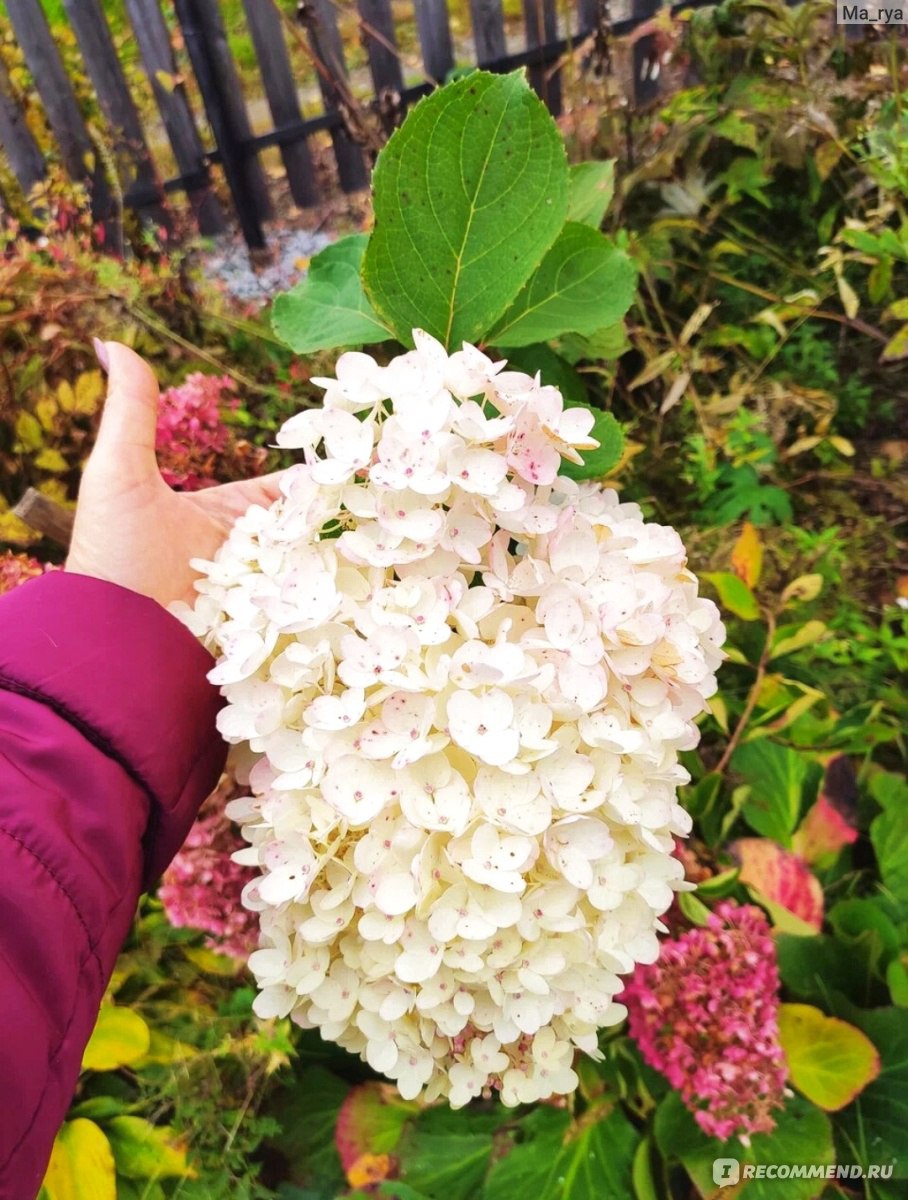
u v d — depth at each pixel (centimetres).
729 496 54
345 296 41
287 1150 54
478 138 34
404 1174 55
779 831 57
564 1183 55
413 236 35
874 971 57
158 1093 52
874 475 54
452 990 31
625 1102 56
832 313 52
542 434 31
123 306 48
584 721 30
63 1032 30
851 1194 56
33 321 47
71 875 30
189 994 53
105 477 42
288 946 33
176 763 35
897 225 51
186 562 44
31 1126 28
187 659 36
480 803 29
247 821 36
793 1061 56
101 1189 51
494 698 28
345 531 32
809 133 50
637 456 54
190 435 50
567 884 31
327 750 29
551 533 32
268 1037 54
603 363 52
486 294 36
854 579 55
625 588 31
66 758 32
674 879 35
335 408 31
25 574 50
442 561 31
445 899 29
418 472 29
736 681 56
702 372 53
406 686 28
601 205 45
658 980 56
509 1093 36
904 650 55
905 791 56
